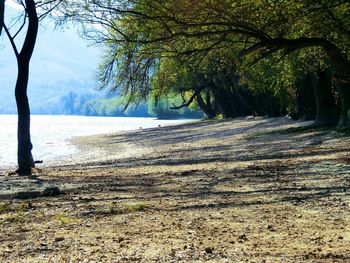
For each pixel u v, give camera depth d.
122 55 19.95
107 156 37.88
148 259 7.30
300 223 9.70
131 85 20.19
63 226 10.17
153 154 34.91
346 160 19.61
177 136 56.69
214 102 101.69
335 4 19.86
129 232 9.34
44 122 181.00
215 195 13.89
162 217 10.80
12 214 11.85
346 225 9.34
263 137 37.97
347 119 31.61
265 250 7.68
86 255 7.66
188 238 8.67
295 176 16.83
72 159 36.91
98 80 20.88
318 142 28.75
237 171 19.59
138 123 149.88
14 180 20.42
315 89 36.72
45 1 22.52
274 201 12.38
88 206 12.77
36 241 8.80
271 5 19.22
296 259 7.09
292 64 30.28
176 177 19.09
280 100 57.09
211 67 28.81
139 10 19.30
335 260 6.98
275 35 20.45
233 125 63.47
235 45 21.83
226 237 8.67
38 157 40.47
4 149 53.12
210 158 27.22
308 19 20.28
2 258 7.56
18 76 23.12
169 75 21.69
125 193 15.24
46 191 15.38
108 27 19.64
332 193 12.93
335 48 20.22
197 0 18.84
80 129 111.56
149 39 19.62
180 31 19.75
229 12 19.16
